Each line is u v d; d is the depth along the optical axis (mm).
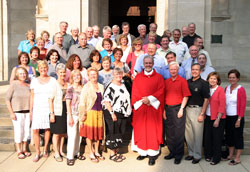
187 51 6797
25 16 11906
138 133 5125
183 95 5070
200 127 5082
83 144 5641
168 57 5453
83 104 4871
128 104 5133
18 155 5230
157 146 5035
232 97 5141
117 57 5660
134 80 5242
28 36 7074
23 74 5070
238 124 5027
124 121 5172
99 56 5828
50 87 4949
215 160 5055
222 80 11852
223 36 11758
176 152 5121
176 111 5094
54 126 4949
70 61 5508
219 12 11703
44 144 5465
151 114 5094
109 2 12570
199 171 4746
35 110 4984
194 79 5141
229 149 5281
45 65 4988
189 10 8656
